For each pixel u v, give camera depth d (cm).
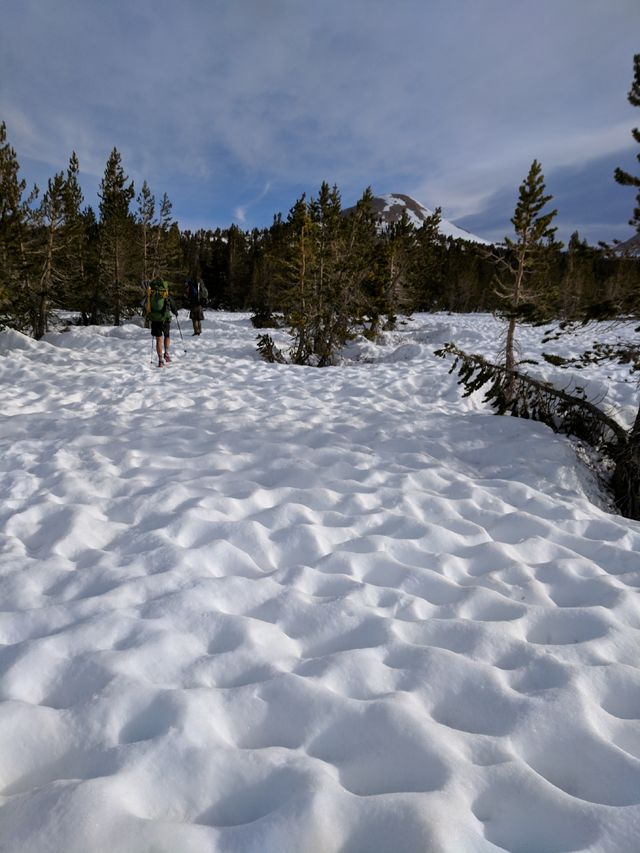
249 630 235
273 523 363
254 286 3594
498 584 296
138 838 134
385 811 145
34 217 1588
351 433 586
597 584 294
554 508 409
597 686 208
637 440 475
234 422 603
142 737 174
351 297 1316
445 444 554
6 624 236
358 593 277
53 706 191
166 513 368
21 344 1268
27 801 143
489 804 155
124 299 2391
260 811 149
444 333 1864
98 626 230
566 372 914
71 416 629
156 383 879
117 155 2366
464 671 213
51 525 342
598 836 142
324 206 1393
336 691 203
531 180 805
